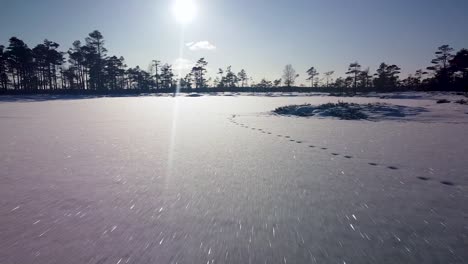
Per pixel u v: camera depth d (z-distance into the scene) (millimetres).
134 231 2125
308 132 7637
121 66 61375
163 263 1709
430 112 12531
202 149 5316
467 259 1738
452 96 29703
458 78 46188
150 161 4375
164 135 7113
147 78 67562
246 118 11859
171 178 3477
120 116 12742
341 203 2660
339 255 1779
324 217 2352
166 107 19359
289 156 4707
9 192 3000
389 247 1878
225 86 73062
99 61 56312
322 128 8508
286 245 1904
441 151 5082
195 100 31859
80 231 2133
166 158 4574
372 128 8438
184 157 4641
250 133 7461
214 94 52219
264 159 4496
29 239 2018
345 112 12625
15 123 9891
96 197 2846
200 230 2135
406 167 3980
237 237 2021
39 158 4590
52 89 53375
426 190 3027
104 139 6492
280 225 2207
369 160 4414
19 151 5152
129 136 6949
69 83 56531
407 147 5477
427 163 4203
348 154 4863
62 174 3668
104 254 1813
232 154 4875
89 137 6777
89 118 11789
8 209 2555
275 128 8531
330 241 1957
